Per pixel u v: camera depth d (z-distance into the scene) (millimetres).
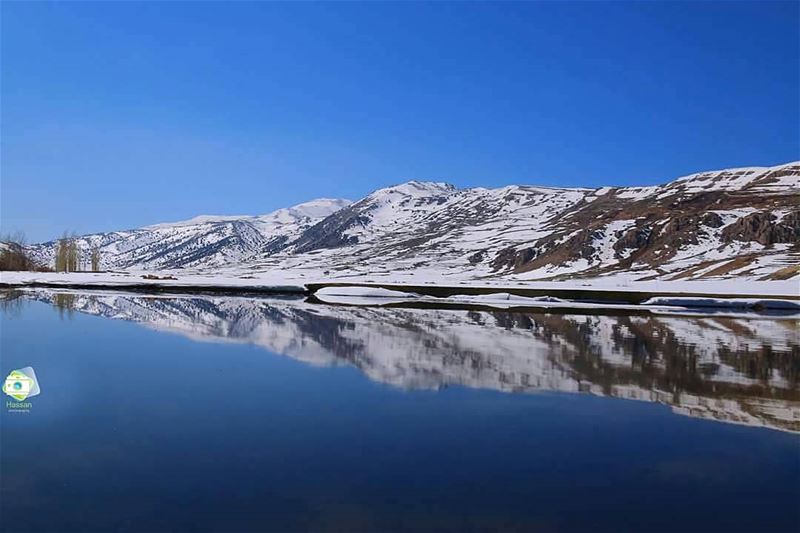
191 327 34188
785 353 28094
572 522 9070
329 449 12172
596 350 27812
